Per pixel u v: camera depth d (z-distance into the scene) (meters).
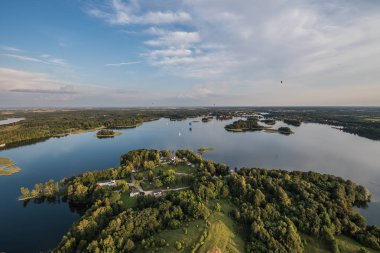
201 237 96.88
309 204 123.19
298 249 99.75
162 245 94.19
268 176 158.62
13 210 141.00
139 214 109.38
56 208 143.62
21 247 106.88
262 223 109.62
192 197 125.88
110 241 94.06
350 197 141.50
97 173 169.62
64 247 95.69
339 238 109.44
